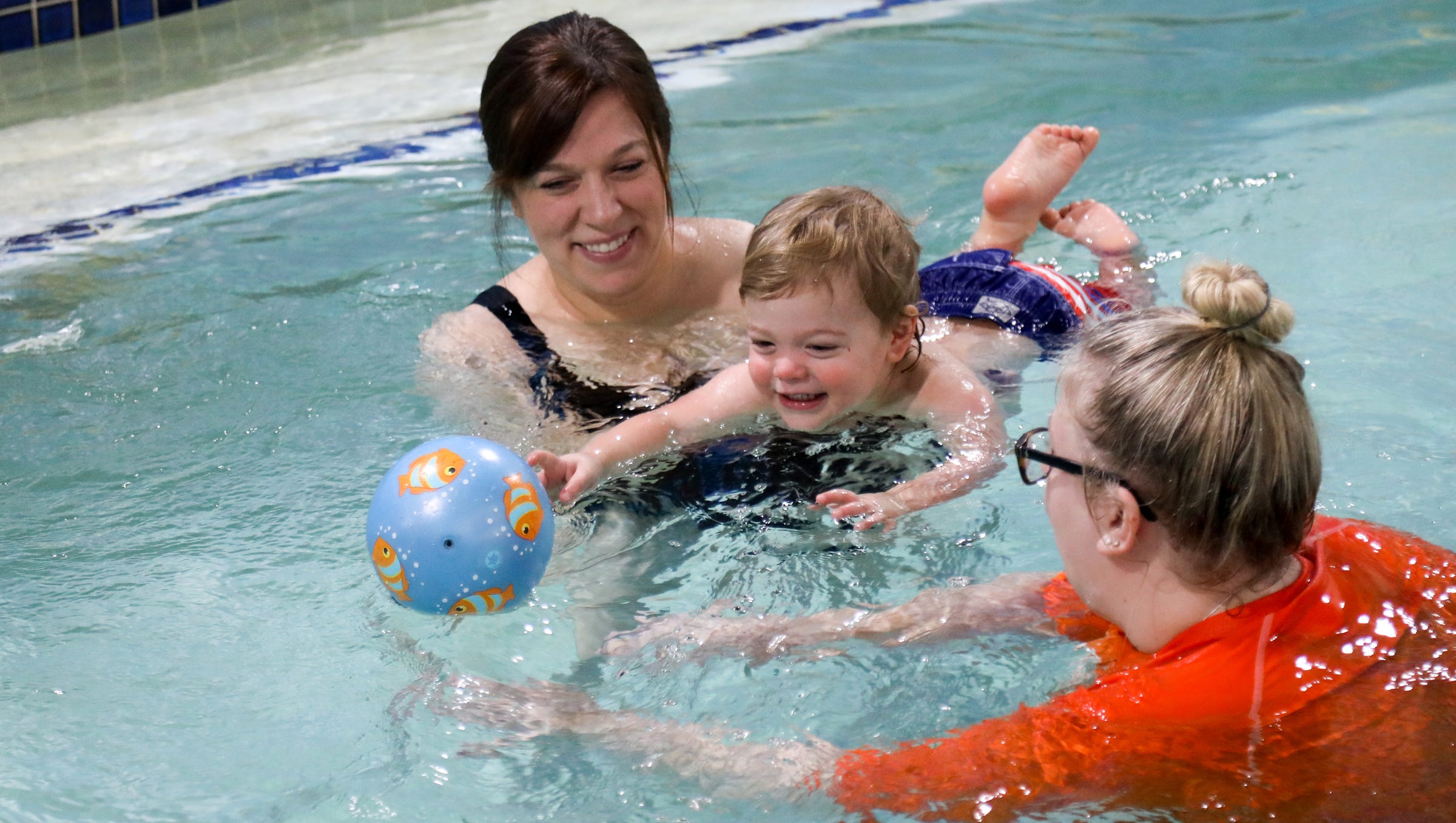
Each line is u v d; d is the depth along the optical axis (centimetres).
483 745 195
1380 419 270
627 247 297
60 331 351
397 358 330
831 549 245
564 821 179
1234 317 176
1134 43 614
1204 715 175
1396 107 496
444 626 226
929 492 257
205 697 207
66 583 239
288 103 580
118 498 268
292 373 323
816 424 279
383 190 466
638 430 274
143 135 543
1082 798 170
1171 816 165
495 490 217
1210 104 515
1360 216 387
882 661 208
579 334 322
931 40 637
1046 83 556
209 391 315
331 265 396
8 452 287
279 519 260
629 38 293
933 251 385
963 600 220
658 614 229
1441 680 173
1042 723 181
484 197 448
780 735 193
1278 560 178
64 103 595
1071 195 422
